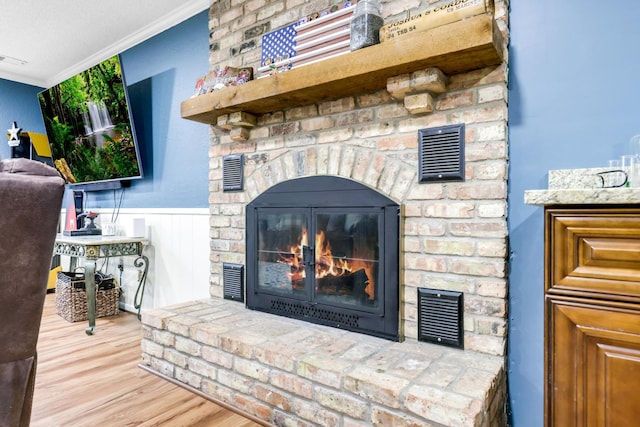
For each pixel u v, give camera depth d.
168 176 3.04
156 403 1.76
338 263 1.91
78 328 2.85
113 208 3.53
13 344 0.78
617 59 1.34
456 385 1.27
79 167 3.56
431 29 1.44
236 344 1.72
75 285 3.06
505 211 1.48
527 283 1.48
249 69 2.16
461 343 1.55
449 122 1.59
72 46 3.40
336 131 1.91
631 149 1.30
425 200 1.64
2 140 4.01
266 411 1.60
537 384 1.47
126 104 2.93
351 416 1.35
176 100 2.97
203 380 1.85
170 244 3.01
